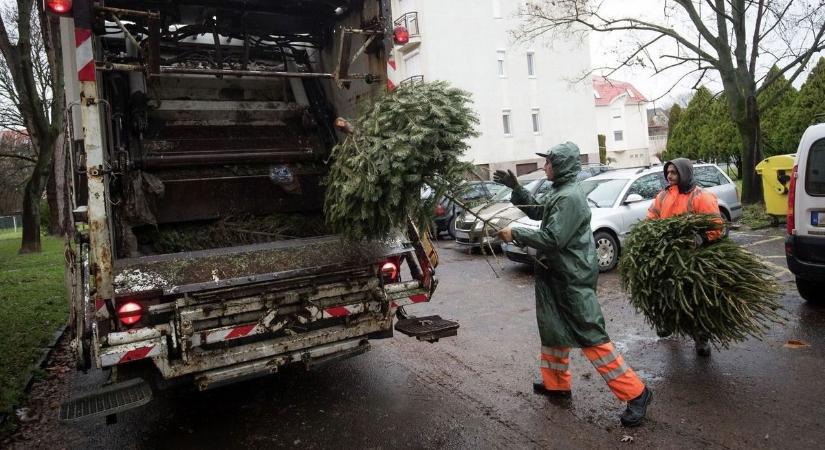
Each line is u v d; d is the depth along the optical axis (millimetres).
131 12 3697
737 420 3551
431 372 4844
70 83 3764
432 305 7270
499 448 3443
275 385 4824
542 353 4121
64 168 4676
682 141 30141
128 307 3379
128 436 4027
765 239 9914
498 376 4629
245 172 5191
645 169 9547
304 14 5648
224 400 4574
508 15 27906
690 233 4395
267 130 5535
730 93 14898
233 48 6031
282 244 3980
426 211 3691
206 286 3518
